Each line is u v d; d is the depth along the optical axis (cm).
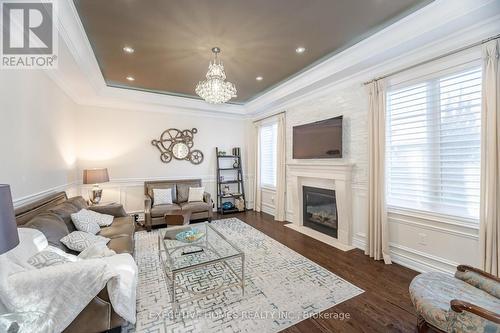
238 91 480
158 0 202
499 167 197
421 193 265
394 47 250
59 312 130
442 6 208
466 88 226
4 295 120
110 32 252
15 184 216
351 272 261
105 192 464
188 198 497
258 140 582
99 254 196
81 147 441
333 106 370
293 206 457
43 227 191
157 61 327
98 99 444
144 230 424
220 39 271
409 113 275
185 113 547
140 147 496
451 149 239
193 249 265
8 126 206
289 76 397
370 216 302
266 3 210
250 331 173
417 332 170
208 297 214
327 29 254
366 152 320
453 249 234
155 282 243
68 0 197
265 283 238
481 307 131
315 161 406
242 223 469
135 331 173
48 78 295
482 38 211
